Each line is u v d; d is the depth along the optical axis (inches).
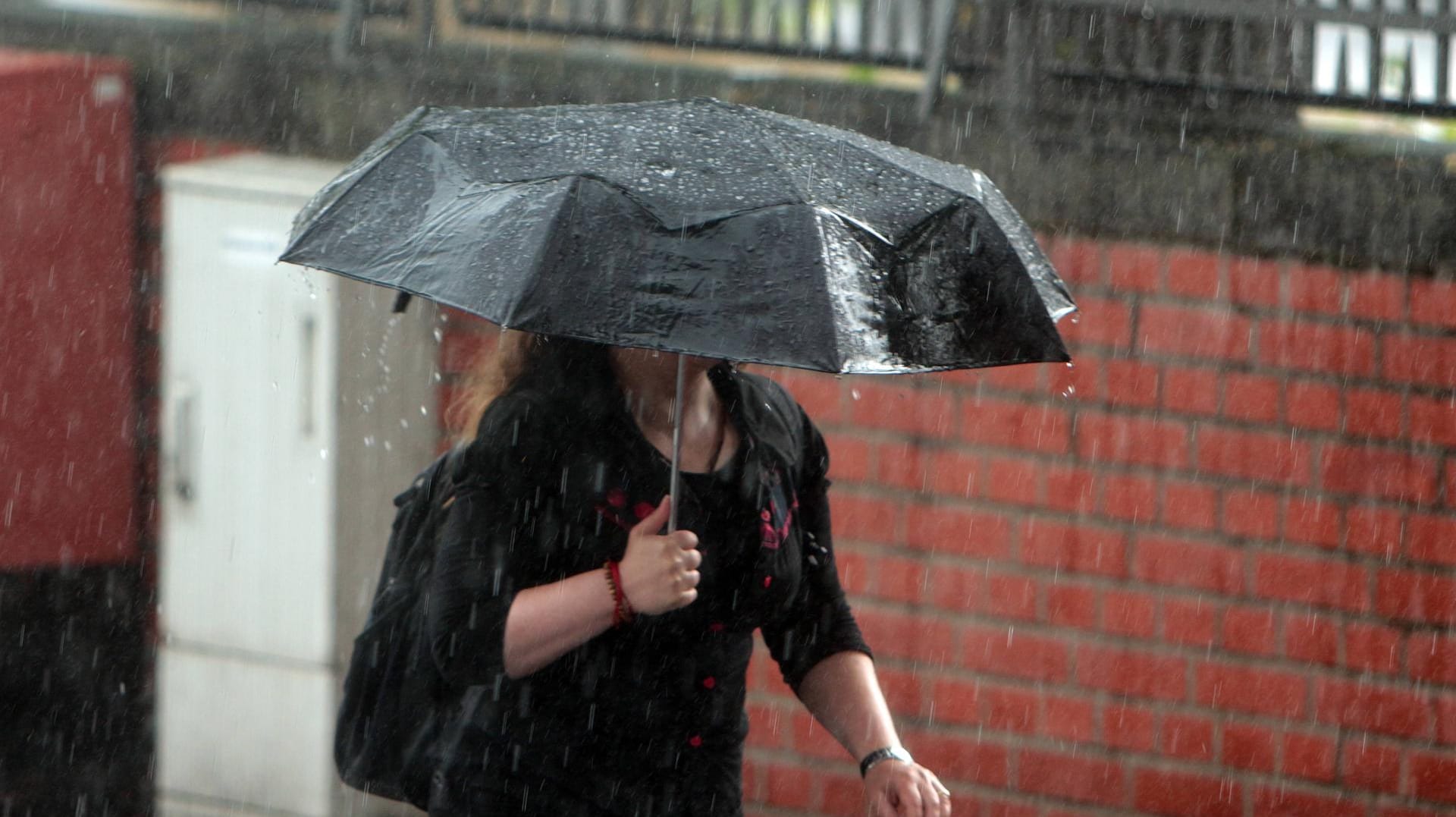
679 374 356.8
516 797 375.6
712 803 389.7
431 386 679.1
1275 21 633.6
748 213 325.7
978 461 634.2
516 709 375.9
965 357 330.0
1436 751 609.9
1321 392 612.7
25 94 688.4
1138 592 626.5
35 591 710.5
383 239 339.0
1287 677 618.8
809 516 416.5
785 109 649.0
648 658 376.8
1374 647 613.3
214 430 647.8
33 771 690.8
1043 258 375.6
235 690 656.4
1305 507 614.9
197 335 646.5
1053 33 636.1
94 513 713.0
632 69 666.8
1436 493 608.7
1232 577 620.4
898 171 357.1
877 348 315.6
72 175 696.4
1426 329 606.2
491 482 364.2
